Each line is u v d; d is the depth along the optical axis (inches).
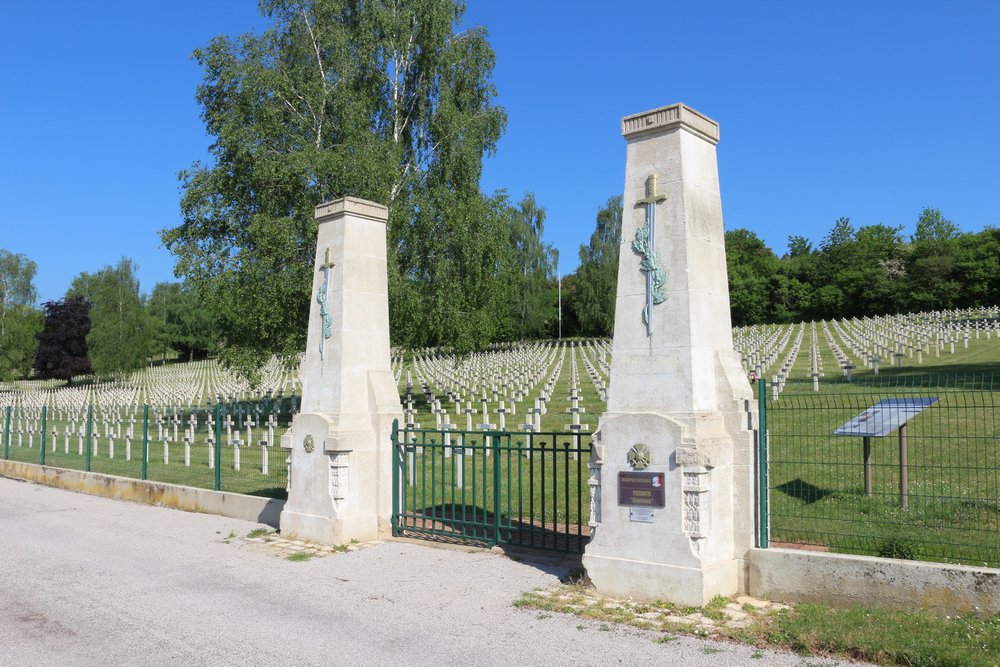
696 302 321.4
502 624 294.5
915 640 243.3
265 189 1089.4
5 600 352.2
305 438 477.1
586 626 287.3
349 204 478.3
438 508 536.1
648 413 318.7
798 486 477.1
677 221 324.5
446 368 1877.5
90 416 789.9
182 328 4212.6
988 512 362.9
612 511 327.0
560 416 980.6
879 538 348.5
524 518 495.8
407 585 358.6
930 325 2004.2
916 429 620.4
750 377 346.6
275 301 1085.1
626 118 341.7
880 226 4576.8
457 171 1238.9
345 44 1176.2
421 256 1233.4
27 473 831.1
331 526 450.6
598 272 3107.8
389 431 472.7
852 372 1198.3
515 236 2920.8
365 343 479.5
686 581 301.4
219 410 616.1
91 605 340.8
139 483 665.6
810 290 3659.0
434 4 1251.2
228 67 1122.0
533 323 2999.5
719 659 249.0
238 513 564.7
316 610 324.5
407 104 1291.8
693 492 303.4
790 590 304.0
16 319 3228.3
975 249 3240.7
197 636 294.0
